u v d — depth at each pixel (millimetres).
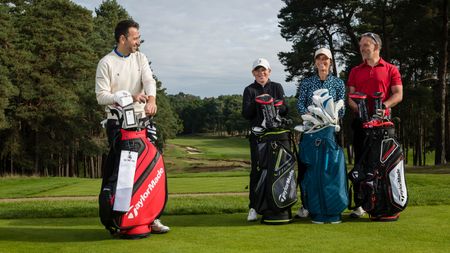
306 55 35688
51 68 40156
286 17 37781
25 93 36438
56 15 39719
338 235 4270
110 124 4691
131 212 4266
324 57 5648
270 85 5703
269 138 5129
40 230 4840
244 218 5566
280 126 5262
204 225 4996
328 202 4977
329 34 38156
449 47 31766
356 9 35438
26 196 12070
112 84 4859
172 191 11828
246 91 5648
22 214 6355
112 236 4453
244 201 7977
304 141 5273
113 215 4242
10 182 20719
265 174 5078
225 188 12398
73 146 44156
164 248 3857
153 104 4711
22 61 36531
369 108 5602
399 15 33062
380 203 4977
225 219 5488
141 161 4441
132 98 4551
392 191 4957
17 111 37438
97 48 47031
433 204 6500
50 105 38375
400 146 5152
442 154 29703
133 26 4848
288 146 5191
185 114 174250
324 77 5703
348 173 5324
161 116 58500
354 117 5645
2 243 4145
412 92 33062
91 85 42875
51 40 38938
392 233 4305
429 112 34375
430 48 33719
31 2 43094
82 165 56375
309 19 35844
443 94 29891
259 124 5398
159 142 57719
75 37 40875
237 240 4109
